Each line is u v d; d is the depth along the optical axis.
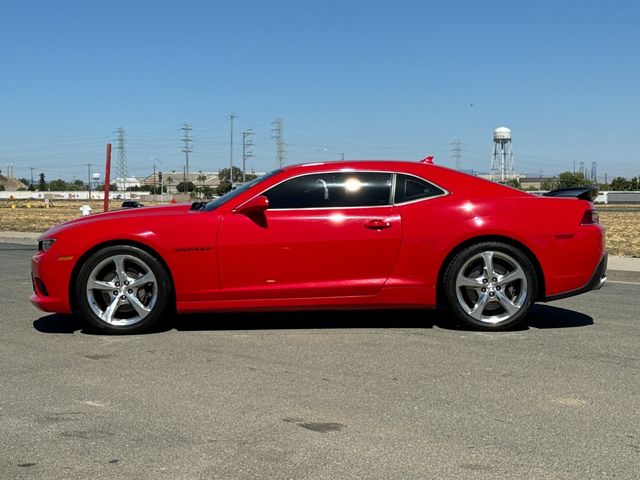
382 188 5.73
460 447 3.22
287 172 5.75
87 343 5.36
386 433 3.40
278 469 2.97
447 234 5.60
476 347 5.22
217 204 5.86
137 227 5.54
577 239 5.70
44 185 177.00
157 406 3.82
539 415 3.68
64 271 5.55
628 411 3.75
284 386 4.20
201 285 5.55
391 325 6.04
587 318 6.44
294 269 5.56
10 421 3.58
